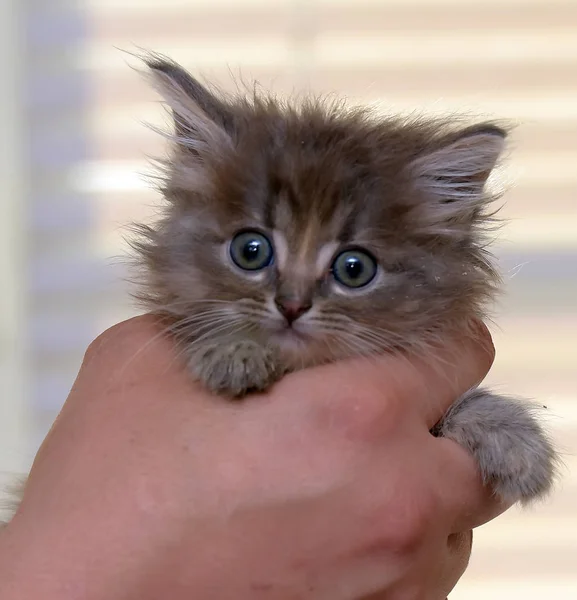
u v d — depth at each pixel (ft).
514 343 1.62
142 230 1.28
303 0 1.60
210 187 1.22
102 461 1.10
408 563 1.09
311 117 1.27
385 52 1.60
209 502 1.08
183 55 1.61
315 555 1.08
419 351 1.19
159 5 1.60
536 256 1.61
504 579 1.66
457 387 1.20
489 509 1.17
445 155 1.24
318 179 1.19
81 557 1.06
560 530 1.64
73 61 1.60
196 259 1.21
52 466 1.11
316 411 1.10
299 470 1.09
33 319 1.64
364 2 1.60
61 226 1.63
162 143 1.55
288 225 1.18
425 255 1.21
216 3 1.60
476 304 1.24
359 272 1.19
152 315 1.22
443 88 1.61
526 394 1.62
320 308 1.18
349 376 1.13
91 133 1.61
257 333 1.18
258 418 1.11
